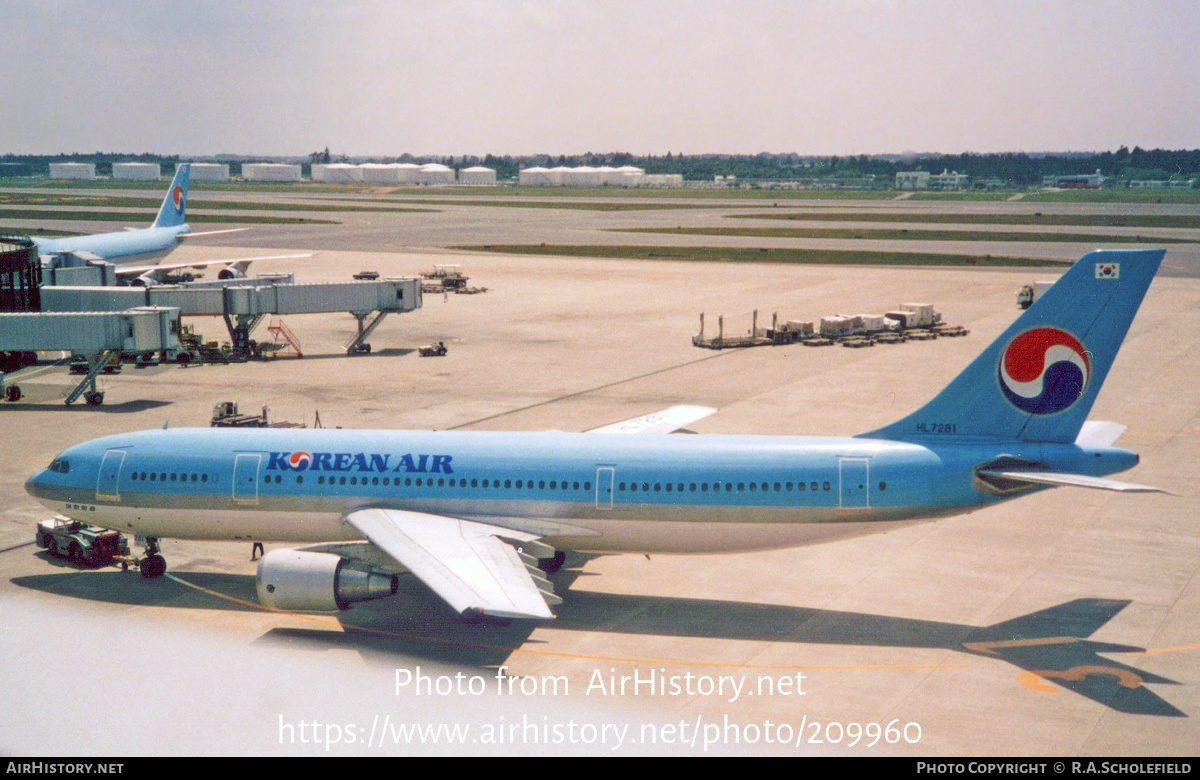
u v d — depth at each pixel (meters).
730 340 97.12
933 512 37.25
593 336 103.44
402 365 88.38
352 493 39.47
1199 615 37.78
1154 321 108.81
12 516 48.88
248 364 89.12
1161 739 28.52
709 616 38.03
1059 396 36.81
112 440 42.12
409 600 39.72
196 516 40.59
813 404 72.31
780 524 37.53
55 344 72.06
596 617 37.94
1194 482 54.47
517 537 37.59
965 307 120.38
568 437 40.19
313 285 92.12
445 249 192.62
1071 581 41.38
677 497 37.72
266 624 37.00
